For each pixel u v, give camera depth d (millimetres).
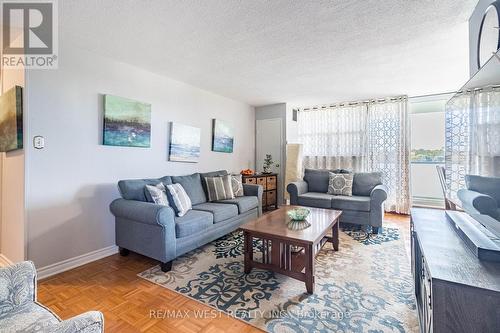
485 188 1281
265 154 5551
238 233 3559
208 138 4355
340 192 4121
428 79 3643
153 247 2385
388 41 2463
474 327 967
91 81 2682
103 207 2787
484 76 1298
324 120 5406
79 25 2154
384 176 4762
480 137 1354
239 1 1831
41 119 2299
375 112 4855
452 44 2523
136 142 3102
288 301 1864
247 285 2102
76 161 2555
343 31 2266
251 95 4609
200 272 2344
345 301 1856
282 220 2598
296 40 2441
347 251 2834
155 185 2887
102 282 2172
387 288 2035
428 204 5031
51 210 2365
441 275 1044
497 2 1495
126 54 2756
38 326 964
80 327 785
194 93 4035
